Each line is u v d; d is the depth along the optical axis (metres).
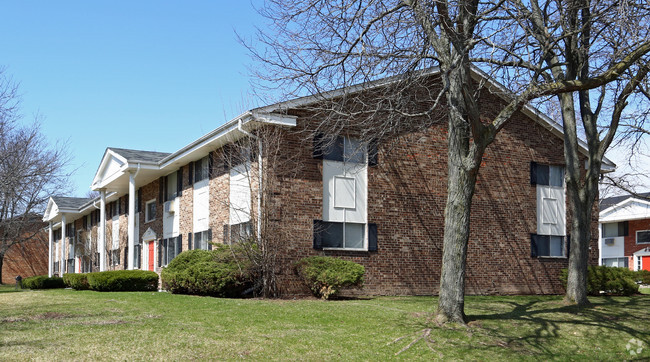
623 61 12.52
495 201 22.84
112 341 11.31
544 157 24.08
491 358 11.48
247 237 18.45
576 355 12.16
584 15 15.28
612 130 16.75
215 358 10.45
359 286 18.06
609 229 45.28
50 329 12.45
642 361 12.05
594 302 17.88
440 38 13.91
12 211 34.75
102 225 31.08
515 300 18.77
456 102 13.67
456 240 13.48
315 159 19.48
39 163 30.53
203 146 22.42
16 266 49.78
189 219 25.45
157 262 29.05
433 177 21.64
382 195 20.66
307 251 19.05
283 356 10.77
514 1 13.35
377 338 12.26
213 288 18.14
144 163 26.66
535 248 23.36
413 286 20.75
